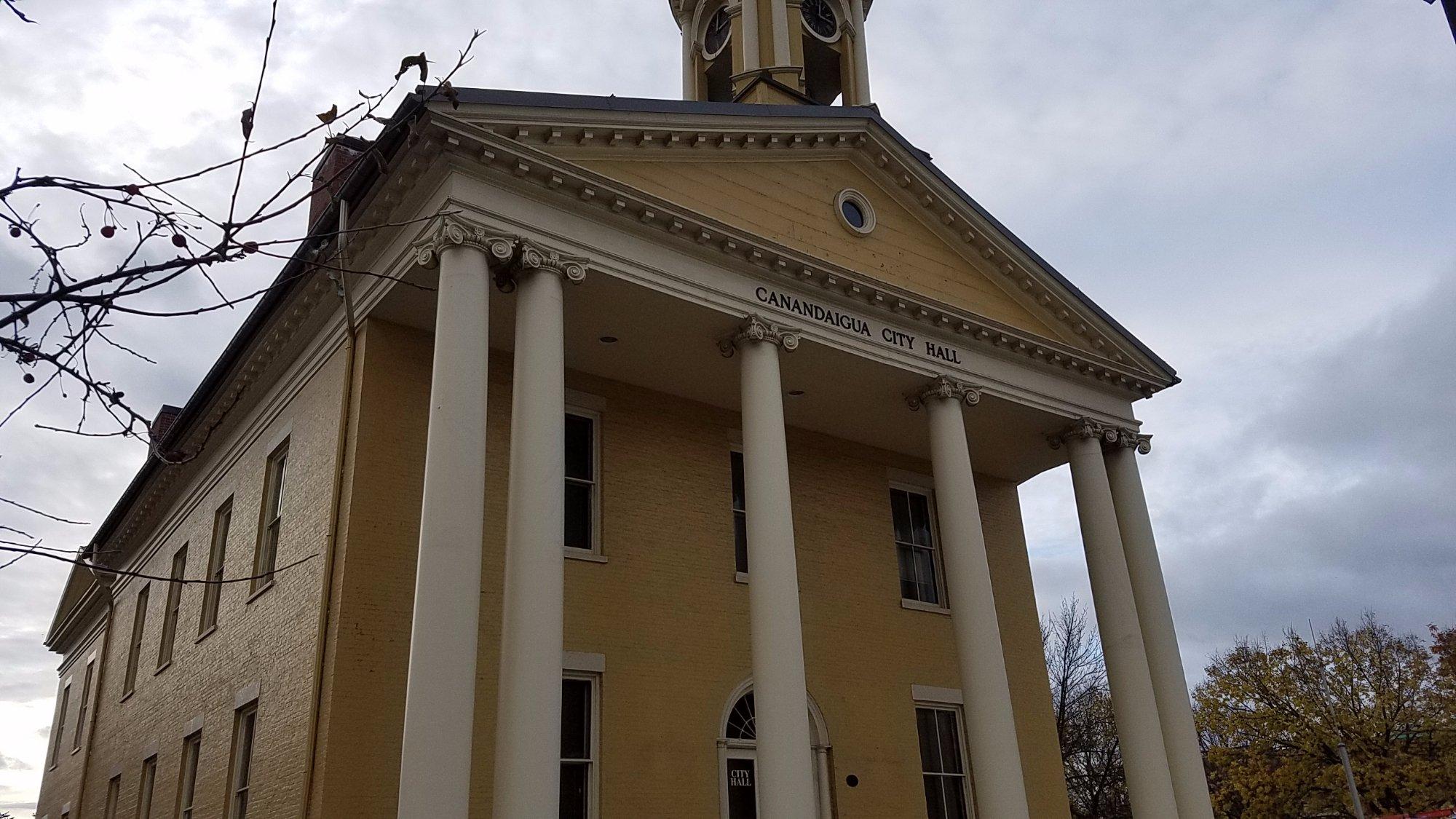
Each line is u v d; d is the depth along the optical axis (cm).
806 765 1225
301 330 1588
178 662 1828
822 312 1530
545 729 1029
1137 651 1664
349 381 1408
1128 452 1880
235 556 1688
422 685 991
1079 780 4403
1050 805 1878
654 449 1641
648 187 1435
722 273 1438
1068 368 1820
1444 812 3597
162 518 2248
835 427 1855
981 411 1770
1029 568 2088
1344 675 4050
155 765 1839
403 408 1397
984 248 1808
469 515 1075
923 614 1880
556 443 1169
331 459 1392
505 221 1242
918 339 1642
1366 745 3872
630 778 1408
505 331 1466
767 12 2227
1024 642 2006
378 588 1290
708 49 2456
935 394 1639
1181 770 1644
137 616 2269
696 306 1398
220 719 1534
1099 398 1875
